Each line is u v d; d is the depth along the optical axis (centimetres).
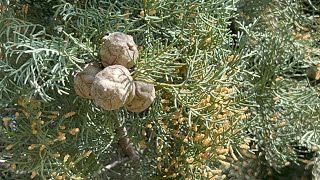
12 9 31
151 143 35
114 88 25
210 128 32
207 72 30
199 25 32
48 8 33
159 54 28
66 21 31
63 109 32
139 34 31
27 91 28
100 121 32
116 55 26
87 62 29
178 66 29
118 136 34
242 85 36
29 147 29
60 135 29
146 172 36
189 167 33
